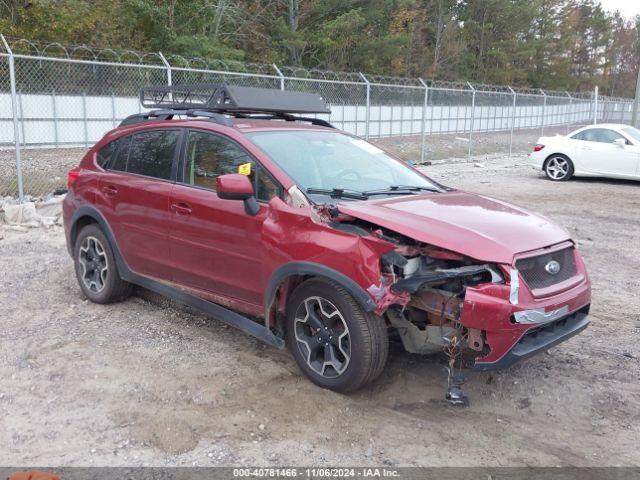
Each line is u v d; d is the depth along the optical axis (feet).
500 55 152.05
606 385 13.89
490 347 11.48
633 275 23.29
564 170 51.01
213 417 12.00
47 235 28.04
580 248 27.50
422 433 11.68
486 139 91.09
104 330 16.46
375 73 119.34
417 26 139.03
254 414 12.14
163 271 16.38
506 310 11.26
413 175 16.70
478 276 11.72
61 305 18.51
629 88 240.32
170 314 17.83
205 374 13.83
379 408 12.55
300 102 18.37
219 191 12.94
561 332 12.51
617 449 11.34
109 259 17.89
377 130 73.82
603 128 50.19
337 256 12.03
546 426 12.12
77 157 54.39
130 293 18.81
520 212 14.11
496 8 152.76
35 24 73.82
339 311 12.34
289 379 13.62
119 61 57.31
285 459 10.69
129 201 16.88
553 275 12.46
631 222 33.78
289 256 12.80
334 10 112.16
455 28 148.46
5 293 19.53
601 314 18.80
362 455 10.89
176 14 89.04
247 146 14.46
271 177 13.76
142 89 19.60
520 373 14.38
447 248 11.48
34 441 11.16
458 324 11.89
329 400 12.71
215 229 14.55
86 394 12.88
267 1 107.76
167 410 12.23
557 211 36.76
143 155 17.15
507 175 55.83
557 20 177.99
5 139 54.34
